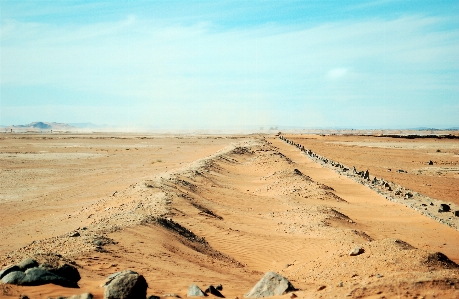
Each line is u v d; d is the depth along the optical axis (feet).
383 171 139.74
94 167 143.23
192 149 234.58
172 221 52.65
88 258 32.27
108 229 43.65
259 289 26.94
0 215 69.92
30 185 103.55
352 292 23.09
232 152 163.84
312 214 67.15
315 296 23.90
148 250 38.75
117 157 182.09
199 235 53.31
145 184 77.61
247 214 70.38
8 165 141.38
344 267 35.65
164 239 43.98
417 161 179.22
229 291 29.27
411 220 67.77
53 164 149.69
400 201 81.41
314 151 222.89
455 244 54.13
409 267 31.83
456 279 24.03
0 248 48.29
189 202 68.69
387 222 66.80
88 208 71.77
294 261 45.03
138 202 66.13
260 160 143.84
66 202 82.12
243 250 49.57
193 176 97.40
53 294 22.59
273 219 67.26
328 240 50.52
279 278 27.30
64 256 31.65
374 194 91.09
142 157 182.80
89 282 26.32
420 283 23.31
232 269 40.60
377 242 40.11
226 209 72.38
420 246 52.29
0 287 22.49
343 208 77.05
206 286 29.40
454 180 122.21
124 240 40.42
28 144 256.52
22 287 23.18
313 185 92.84
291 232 57.98
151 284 28.25
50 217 67.97
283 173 108.27
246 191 96.07
